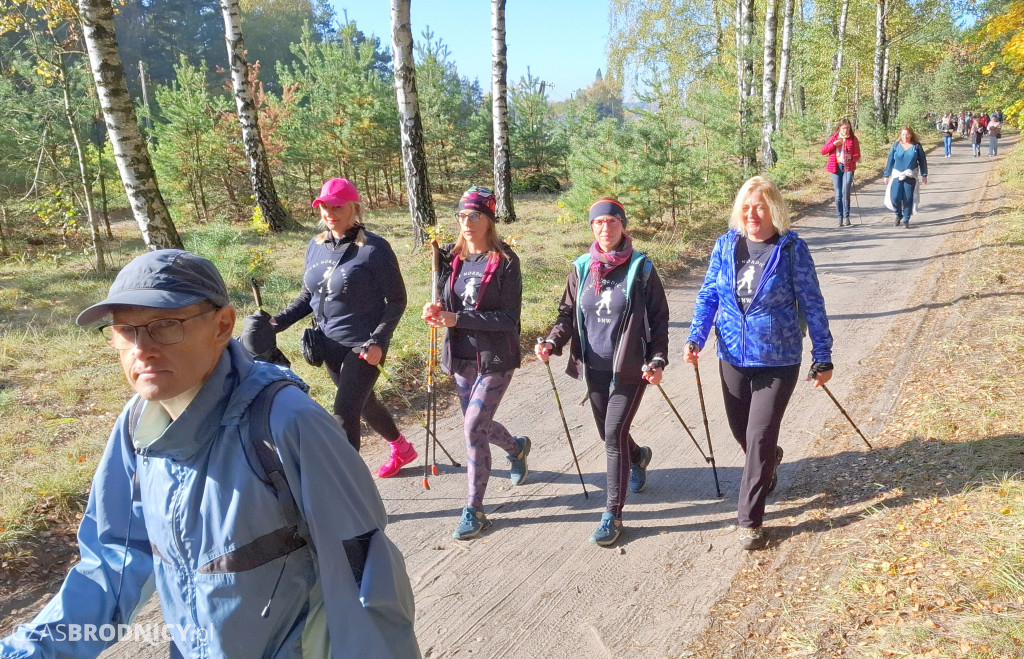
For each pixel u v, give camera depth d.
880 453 4.36
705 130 13.87
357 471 1.49
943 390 5.04
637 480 4.39
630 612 3.27
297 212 17.30
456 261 4.03
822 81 31.67
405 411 5.79
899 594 3.03
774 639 2.95
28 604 3.37
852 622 2.93
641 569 3.60
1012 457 3.89
